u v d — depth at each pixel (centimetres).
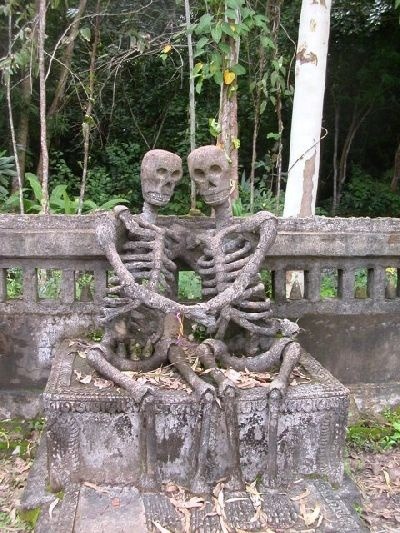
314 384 330
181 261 389
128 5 1048
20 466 387
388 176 1578
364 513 343
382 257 434
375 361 447
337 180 1628
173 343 345
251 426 317
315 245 418
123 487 316
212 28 524
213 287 354
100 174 1352
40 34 575
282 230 418
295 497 310
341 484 332
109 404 312
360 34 1425
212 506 301
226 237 366
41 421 421
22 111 1202
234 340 360
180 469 318
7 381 425
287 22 1093
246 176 1472
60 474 316
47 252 404
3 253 404
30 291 416
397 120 1633
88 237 403
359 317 440
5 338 420
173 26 919
